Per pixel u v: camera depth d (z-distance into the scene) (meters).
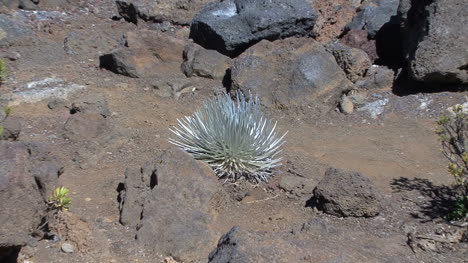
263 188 3.43
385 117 4.26
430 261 2.90
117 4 5.61
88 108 4.07
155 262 2.85
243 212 3.25
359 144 3.96
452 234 3.04
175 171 3.16
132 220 3.07
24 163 2.72
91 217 3.10
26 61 4.72
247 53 4.64
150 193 3.08
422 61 4.38
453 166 3.18
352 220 3.15
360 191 3.15
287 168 3.59
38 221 2.90
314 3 5.30
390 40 4.90
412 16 4.71
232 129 3.41
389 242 3.00
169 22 5.57
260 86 4.41
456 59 4.34
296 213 3.24
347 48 4.62
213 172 3.28
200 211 3.05
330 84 4.36
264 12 4.93
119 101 4.36
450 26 4.41
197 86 4.64
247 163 3.45
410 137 4.03
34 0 5.64
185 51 4.84
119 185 3.40
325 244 2.83
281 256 2.65
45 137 3.83
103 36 5.09
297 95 4.33
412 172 3.63
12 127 3.64
